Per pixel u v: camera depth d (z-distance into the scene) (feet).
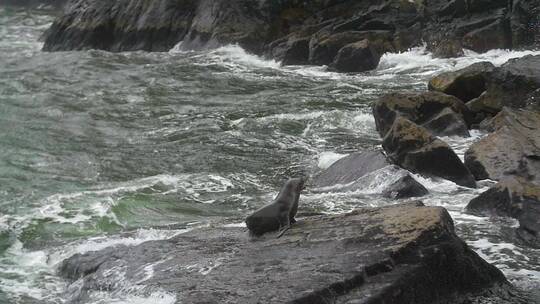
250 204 54.70
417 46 106.52
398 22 108.47
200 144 70.18
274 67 106.01
